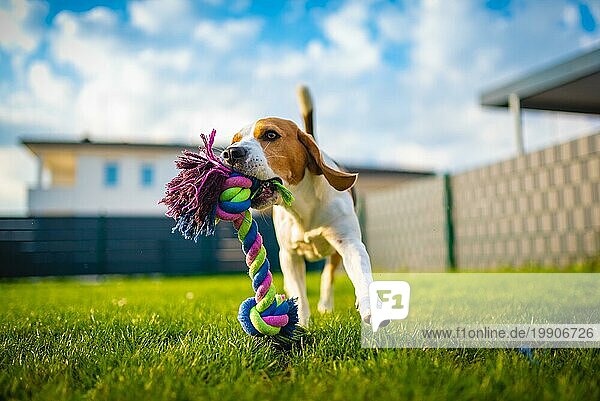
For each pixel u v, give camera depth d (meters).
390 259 12.77
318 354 2.48
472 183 10.27
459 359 2.41
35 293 7.54
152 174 21.05
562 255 8.36
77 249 12.85
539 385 1.93
